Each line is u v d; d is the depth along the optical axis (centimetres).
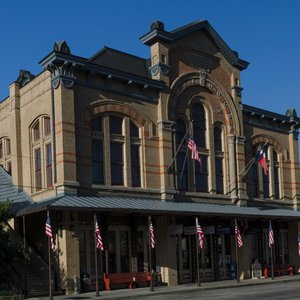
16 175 3238
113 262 2978
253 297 2273
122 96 3145
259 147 4066
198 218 3403
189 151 3475
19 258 2823
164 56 3388
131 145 3180
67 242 2703
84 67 2938
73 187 2822
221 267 3566
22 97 3275
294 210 4234
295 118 4338
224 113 3762
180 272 3300
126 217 3073
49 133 3009
